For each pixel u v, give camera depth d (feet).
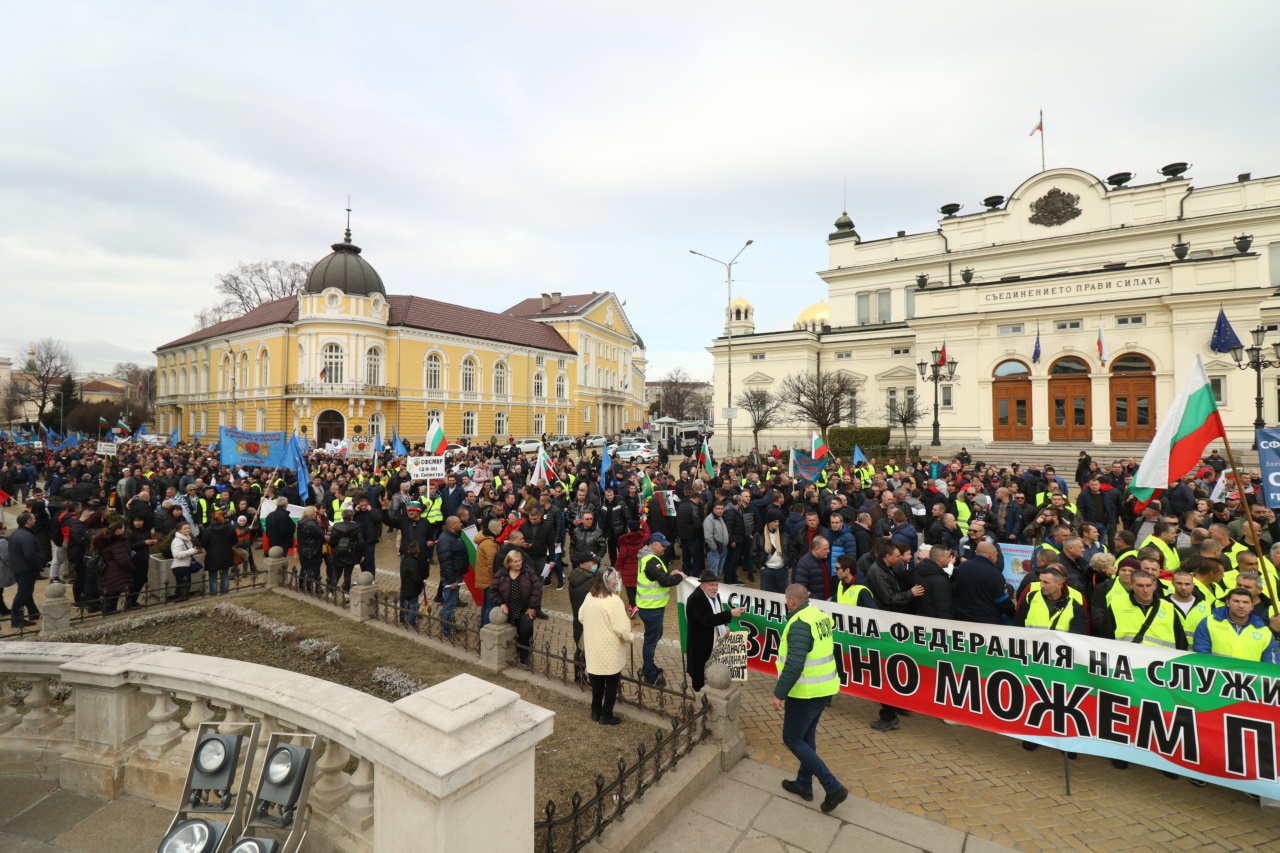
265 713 13.00
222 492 47.39
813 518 32.30
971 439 111.34
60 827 13.10
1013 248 133.59
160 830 13.03
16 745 15.10
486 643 24.23
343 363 148.36
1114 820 15.61
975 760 18.62
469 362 175.52
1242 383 90.33
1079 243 127.34
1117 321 100.17
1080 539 23.76
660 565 24.27
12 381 278.67
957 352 113.29
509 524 32.22
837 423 126.00
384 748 9.95
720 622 21.63
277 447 58.34
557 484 50.96
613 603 19.48
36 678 15.49
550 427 203.31
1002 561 28.58
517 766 10.87
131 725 14.79
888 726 20.57
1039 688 18.11
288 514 38.75
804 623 16.38
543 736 11.10
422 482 55.42
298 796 11.35
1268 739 15.35
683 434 182.60
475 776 9.62
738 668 19.77
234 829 11.27
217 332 186.91
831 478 48.24
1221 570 20.34
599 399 231.09
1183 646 18.13
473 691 10.88
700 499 38.73
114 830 13.01
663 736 18.63
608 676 19.35
